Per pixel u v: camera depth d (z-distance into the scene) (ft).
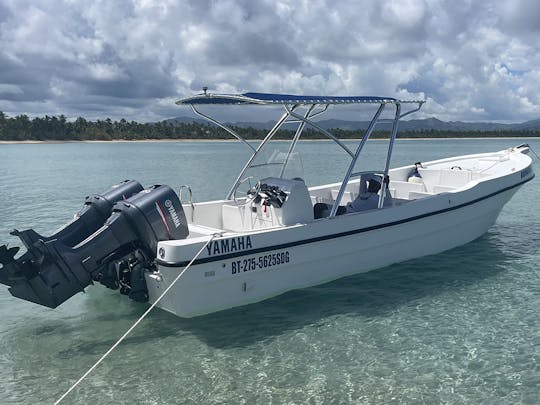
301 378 15.57
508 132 599.57
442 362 16.51
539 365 16.30
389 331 18.72
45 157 166.91
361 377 15.65
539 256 27.86
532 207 45.14
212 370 16.02
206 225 24.72
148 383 15.33
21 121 412.16
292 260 21.06
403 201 27.50
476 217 29.04
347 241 22.72
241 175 25.63
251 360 16.63
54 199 57.98
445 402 14.37
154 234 18.71
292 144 24.49
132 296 19.30
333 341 17.93
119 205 18.70
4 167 115.96
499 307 20.93
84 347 17.61
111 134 447.01
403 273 24.66
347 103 22.39
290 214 21.58
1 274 17.24
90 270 17.76
